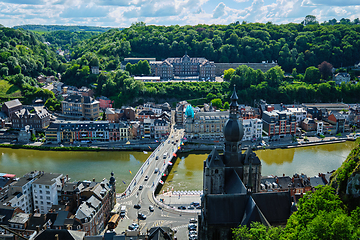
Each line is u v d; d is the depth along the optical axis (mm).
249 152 145625
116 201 187125
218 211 111688
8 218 153250
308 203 103375
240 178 143750
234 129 141000
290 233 93000
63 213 154375
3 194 174375
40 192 175875
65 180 190125
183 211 176625
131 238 136000
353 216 92375
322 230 83812
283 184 186625
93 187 171000
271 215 112625
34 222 151125
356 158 106000
